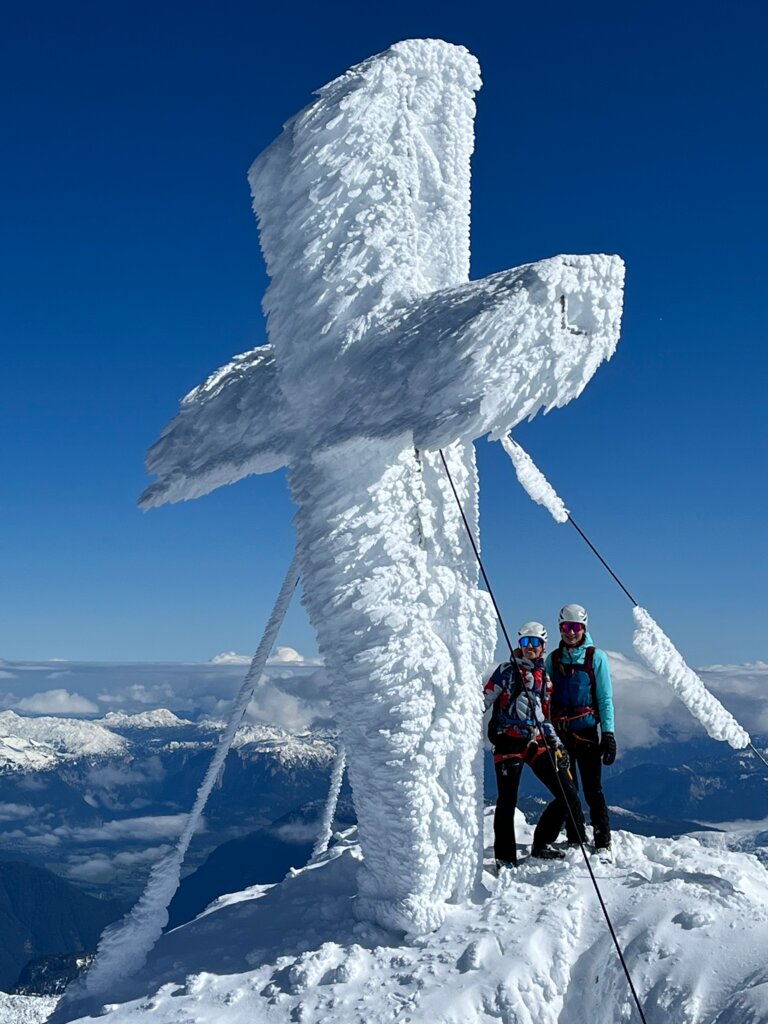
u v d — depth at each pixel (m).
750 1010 3.91
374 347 5.62
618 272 5.19
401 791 5.31
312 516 5.70
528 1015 4.45
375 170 5.89
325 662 5.66
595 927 4.85
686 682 5.78
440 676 5.45
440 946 4.96
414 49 6.03
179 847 5.70
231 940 5.74
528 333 4.95
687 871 5.18
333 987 4.83
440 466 5.76
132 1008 5.09
